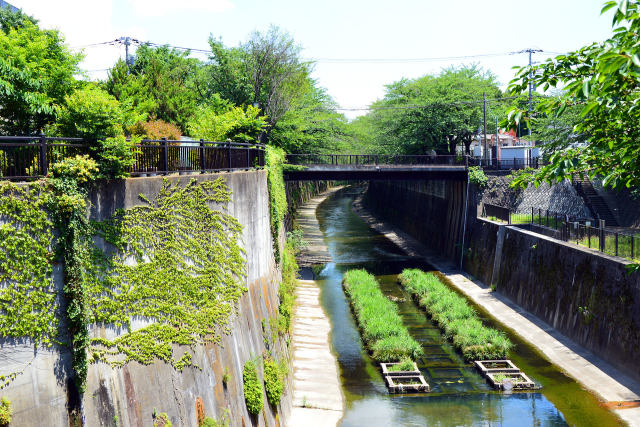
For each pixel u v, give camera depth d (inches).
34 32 736.3
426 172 1804.9
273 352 823.1
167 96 1375.5
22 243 391.5
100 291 454.0
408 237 2393.0
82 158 444.5
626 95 345.4
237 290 700.7
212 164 726.5
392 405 872.9
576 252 1145.4
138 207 511.5
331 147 2155.5
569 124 1610.5
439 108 2082.9
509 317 1301.7
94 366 434.0
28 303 390.3
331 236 2442.2
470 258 1744.6
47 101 654.5
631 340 937.5
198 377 551.5
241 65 1943.9
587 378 955.3
